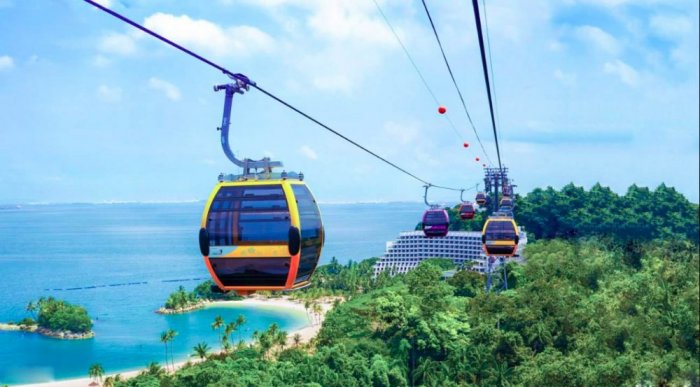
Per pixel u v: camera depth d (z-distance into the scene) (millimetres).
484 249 54469
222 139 18875
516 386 86500
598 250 150750
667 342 79938
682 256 105375
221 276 19406
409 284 145500
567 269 141000
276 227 18578
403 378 108438
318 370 106062
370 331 130250
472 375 101750
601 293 110375
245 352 153000
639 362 74562
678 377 70875
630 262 139750
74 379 169375
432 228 54875
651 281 96000
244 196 18969
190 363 157500
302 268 19203
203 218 19219
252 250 18797
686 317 81000
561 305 107500
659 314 86188
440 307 124312
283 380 106938
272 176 19312
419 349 115312
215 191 19375
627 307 94312
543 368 79875
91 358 192875
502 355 103438
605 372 73125
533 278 144000
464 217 71312
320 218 20016
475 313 119688
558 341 100500
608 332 88812
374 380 106625
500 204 96688
